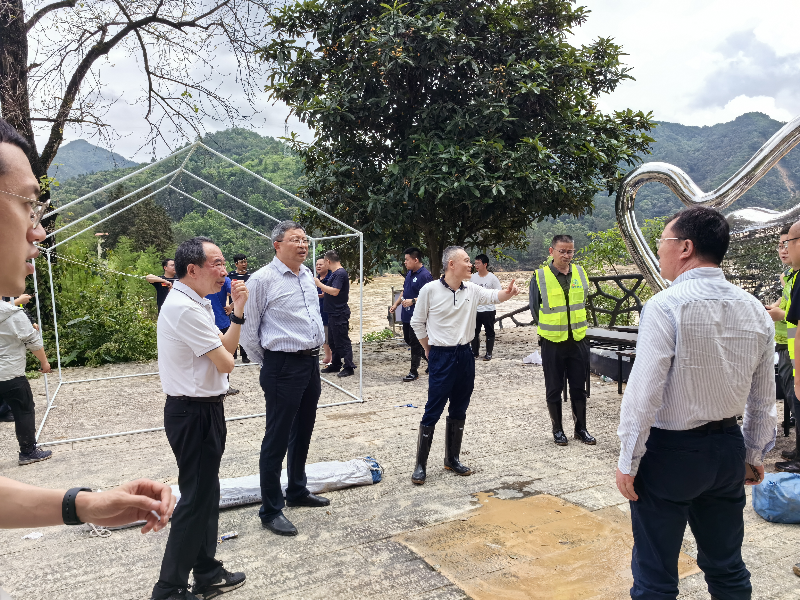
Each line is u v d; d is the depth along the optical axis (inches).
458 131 352.8
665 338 76.2
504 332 502.3
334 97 350.0
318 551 125.7
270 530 136.3
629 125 407.5
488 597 105.5
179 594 101.1
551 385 198.4
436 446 200.2
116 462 188.9
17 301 189.8
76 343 390.9
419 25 328.8
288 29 383.2
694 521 85.7
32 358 372.5
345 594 108.0
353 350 431.2
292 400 135.9
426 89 375.9
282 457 137.6
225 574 111.1
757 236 166.1
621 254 413.7
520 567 116.3
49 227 381.7
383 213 353.7
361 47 354.3
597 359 317.4
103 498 40.1
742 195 162.9
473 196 340.8
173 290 104.0
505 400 264.1
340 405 259.8
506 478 168.6
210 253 103.6
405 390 291.0
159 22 382.6
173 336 100.0
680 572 113.5
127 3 365.7
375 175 377.1
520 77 343.6
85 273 441.7
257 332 136.5
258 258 533.3
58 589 112.8
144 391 303.3
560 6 377.1
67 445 209.6
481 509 146.6
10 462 191.9
